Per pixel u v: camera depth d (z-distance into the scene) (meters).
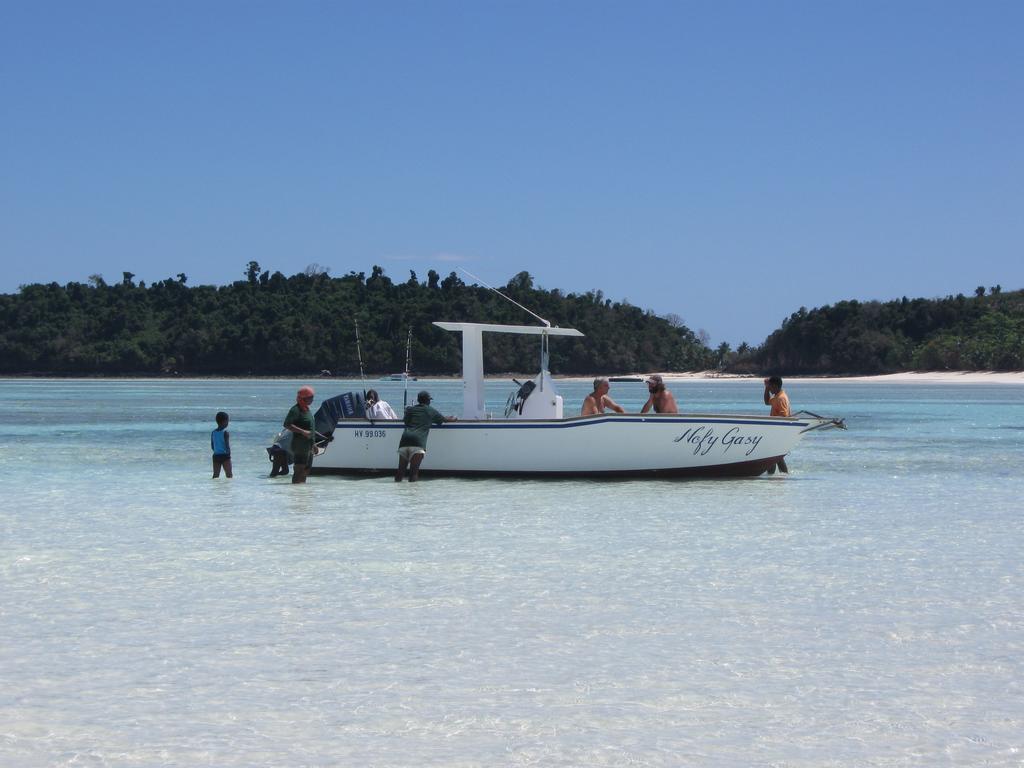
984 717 6.65
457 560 11.83
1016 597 9.91
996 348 147.12
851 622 8.95
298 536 13.55
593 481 19.70
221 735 6.38
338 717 6.67
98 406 67.19
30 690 7.19
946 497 17.72
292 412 19.53
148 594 10.05
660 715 6.70
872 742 6.25
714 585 10.46
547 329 20.64
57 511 16.05
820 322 173.25
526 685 7.28
